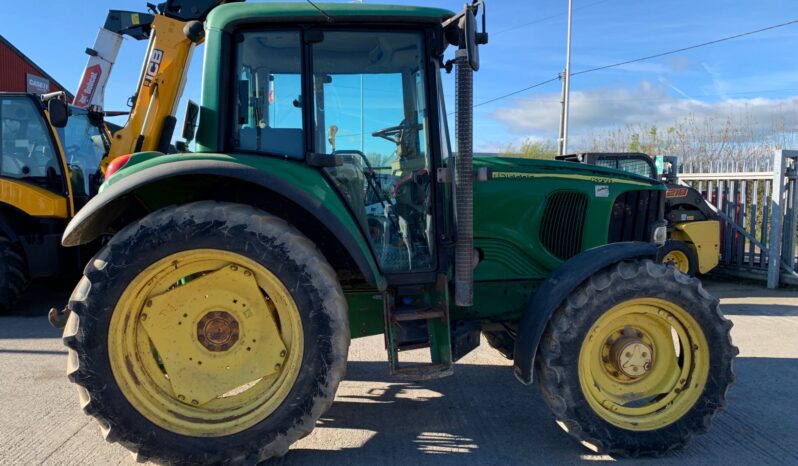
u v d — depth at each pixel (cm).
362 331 328
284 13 279
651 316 296
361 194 301
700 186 899
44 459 278
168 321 266
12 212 580
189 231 251
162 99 354
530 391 380
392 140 303
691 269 752
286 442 259
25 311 610
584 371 286
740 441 304
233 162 259
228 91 284
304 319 257
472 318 353
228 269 263
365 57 297
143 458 255
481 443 302
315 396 258
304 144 289
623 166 780
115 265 248
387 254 308
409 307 308
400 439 307
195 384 266
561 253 361
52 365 425
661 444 283
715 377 289
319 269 259
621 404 293
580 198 362
